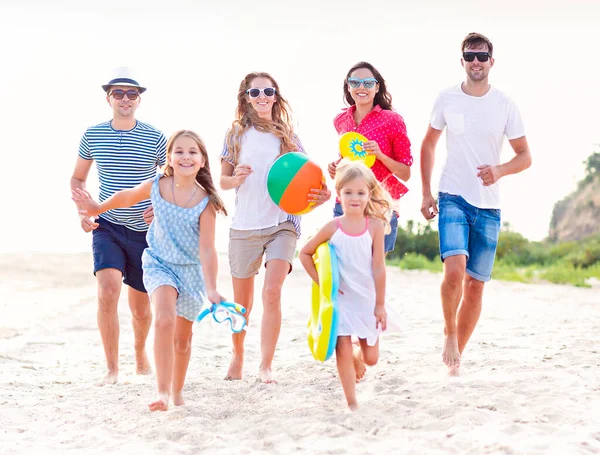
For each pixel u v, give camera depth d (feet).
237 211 22.22
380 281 17.92
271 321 21.59
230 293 49.26
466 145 21.72
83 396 20.57
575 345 26.21
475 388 19.38
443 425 16.22
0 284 52.29
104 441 16.21
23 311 40.57
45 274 58.95
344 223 18.13
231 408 18.42
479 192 21.75
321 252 17.71
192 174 18.42
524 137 21.89
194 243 18.69
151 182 19.08
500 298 48.65
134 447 15.66
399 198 22.38
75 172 23.49
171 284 18.28
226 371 24.03
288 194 20.66
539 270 75.31
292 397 19.25
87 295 48.24
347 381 17.61
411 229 89.40
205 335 32.14
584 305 44.01
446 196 21.84
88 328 35.47
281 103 22.57
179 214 18.54
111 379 22.48
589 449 14.38
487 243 21.95
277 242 21.83
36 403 19.89
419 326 34.12
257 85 21.97
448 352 21.47
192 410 18.10
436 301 46.11
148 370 24.40
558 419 16.44
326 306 17.08
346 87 23.50
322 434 16.01
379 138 22.34
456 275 21.16
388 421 16.65
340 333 17.51
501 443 14.52
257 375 23.03
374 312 17.87
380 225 18.15
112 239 22.82
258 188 21.86
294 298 47.78
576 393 18.51
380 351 26.78
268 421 17.10
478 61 21.58
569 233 108.17
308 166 20.77
